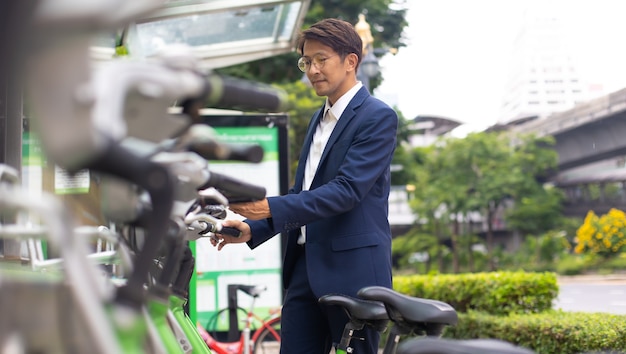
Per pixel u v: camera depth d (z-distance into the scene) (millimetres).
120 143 1280
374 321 2850
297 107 15281
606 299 16609
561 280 30219
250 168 6602
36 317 1311
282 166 6641
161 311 1773
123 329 1394
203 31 5898
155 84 1312
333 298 2887
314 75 3479
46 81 1155
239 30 5941
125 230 1851
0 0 1117
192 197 1753
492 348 1858
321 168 3475
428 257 42219
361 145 3381
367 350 3338
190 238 2674
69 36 1136
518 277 7641
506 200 42000
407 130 24531
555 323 6453
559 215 39562
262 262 6734
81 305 1280
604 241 33156
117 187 1560
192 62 1416
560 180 44812
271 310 6750
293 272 3645
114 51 4469
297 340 3553
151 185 1367
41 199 1290
